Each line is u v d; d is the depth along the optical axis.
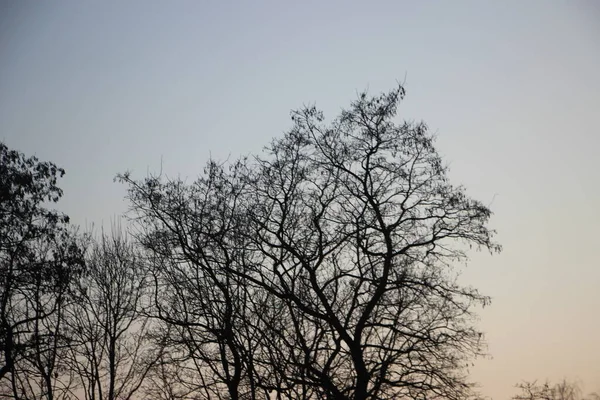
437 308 26.73
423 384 25.36
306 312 26.67
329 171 29.53
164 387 28.36
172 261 29.09
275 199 29.59
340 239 28.42
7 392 30.44
